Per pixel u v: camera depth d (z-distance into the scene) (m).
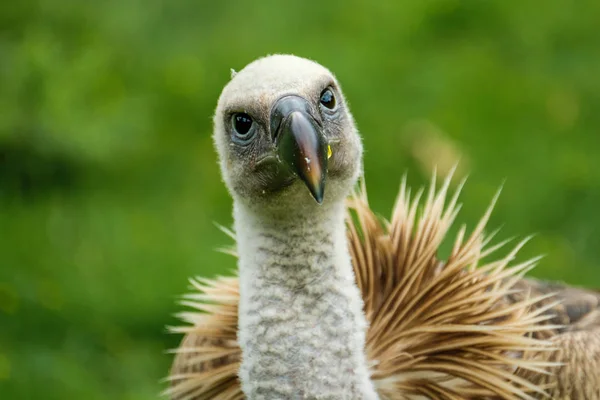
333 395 5.98
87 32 14.95
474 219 12.83
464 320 6.71
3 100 13.47
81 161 13.81
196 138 14.49
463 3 16.73
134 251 12.42
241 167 6.15
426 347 6.72
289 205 6.02
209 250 12.57
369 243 6.97
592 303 7.46
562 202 13.20
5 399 10.14
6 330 10.88
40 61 13.66
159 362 10.89
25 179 13.52
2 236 12.52
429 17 16.64
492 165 13.84
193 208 13.31
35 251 12.26
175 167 14.04
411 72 15.54
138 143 14.27
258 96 6.01
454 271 6.80
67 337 11.01
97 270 12.09
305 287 6.05
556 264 12.25
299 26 16.59
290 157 5.79
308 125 5.81
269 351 6.04
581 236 12.75
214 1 17.00
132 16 16.22
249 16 16.77
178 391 7.05
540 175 13.63
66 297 11.57
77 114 13.86
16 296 10.96
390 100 14.96
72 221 12.91
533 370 6.62
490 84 15.23
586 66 15.68
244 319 6.14
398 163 13.80
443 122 14.51
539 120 14.64
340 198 6.17
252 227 6.18
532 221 12.95
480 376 6.56
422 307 6.77
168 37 16.22
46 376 10.42
